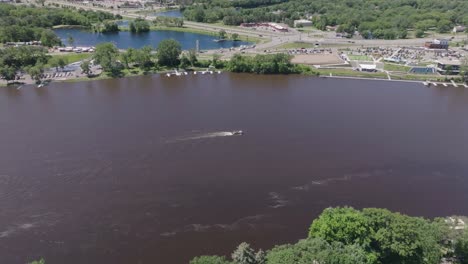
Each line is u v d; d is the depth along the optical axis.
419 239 125.88
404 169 198.50
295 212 166.50
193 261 116.25
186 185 182.88
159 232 155.00
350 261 113.12
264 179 188.00
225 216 164.12
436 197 178.25
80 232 154.62
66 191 177.25
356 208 169.38
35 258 142.38
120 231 155.50
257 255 127.06
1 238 150.75
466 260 132.25
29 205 168.25
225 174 191.38
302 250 118.38
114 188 179.88
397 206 171.50
